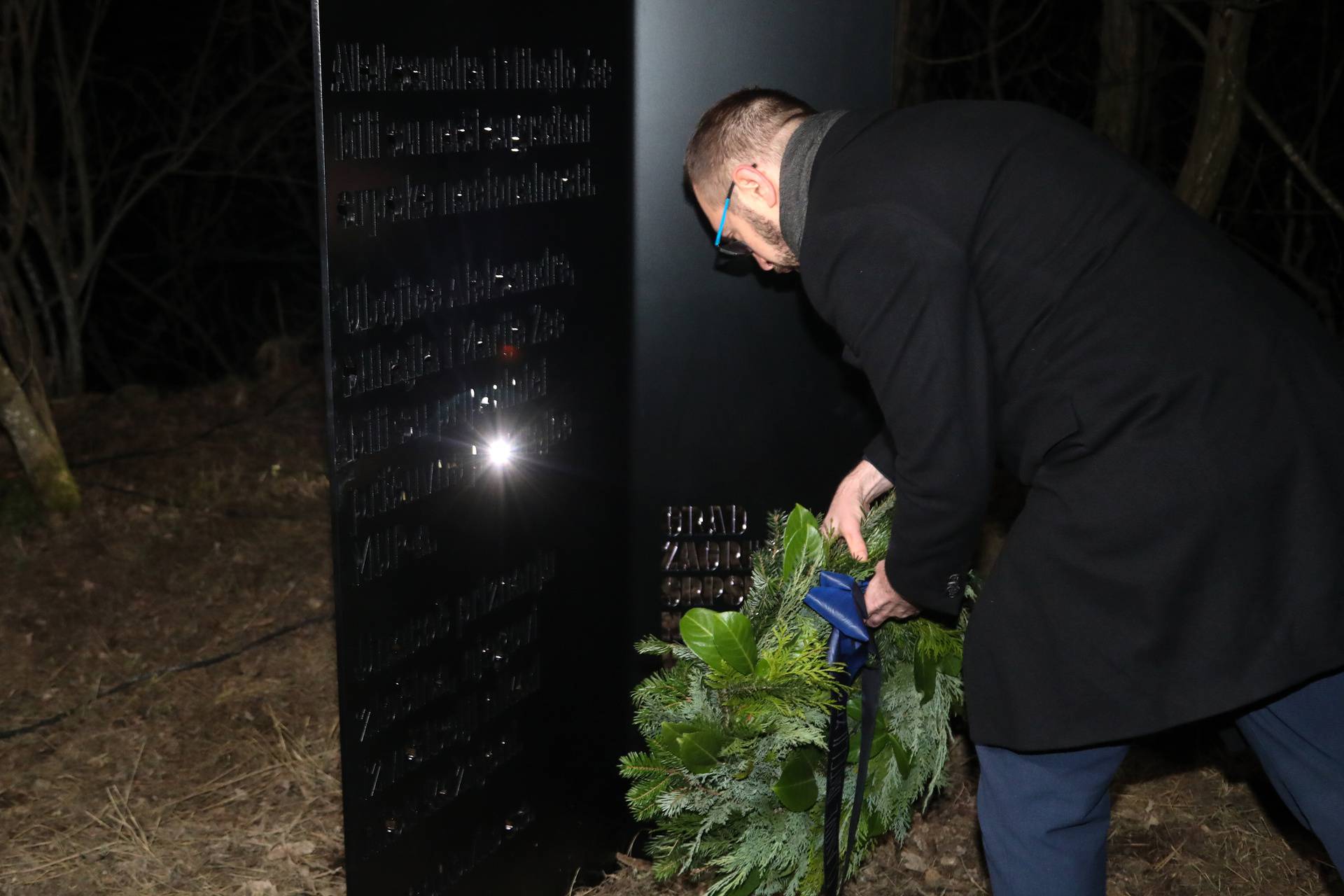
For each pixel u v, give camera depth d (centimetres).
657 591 254
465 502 203
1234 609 163
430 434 193
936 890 248
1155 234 169
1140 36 586
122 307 1052
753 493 252
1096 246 167
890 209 165
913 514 175
